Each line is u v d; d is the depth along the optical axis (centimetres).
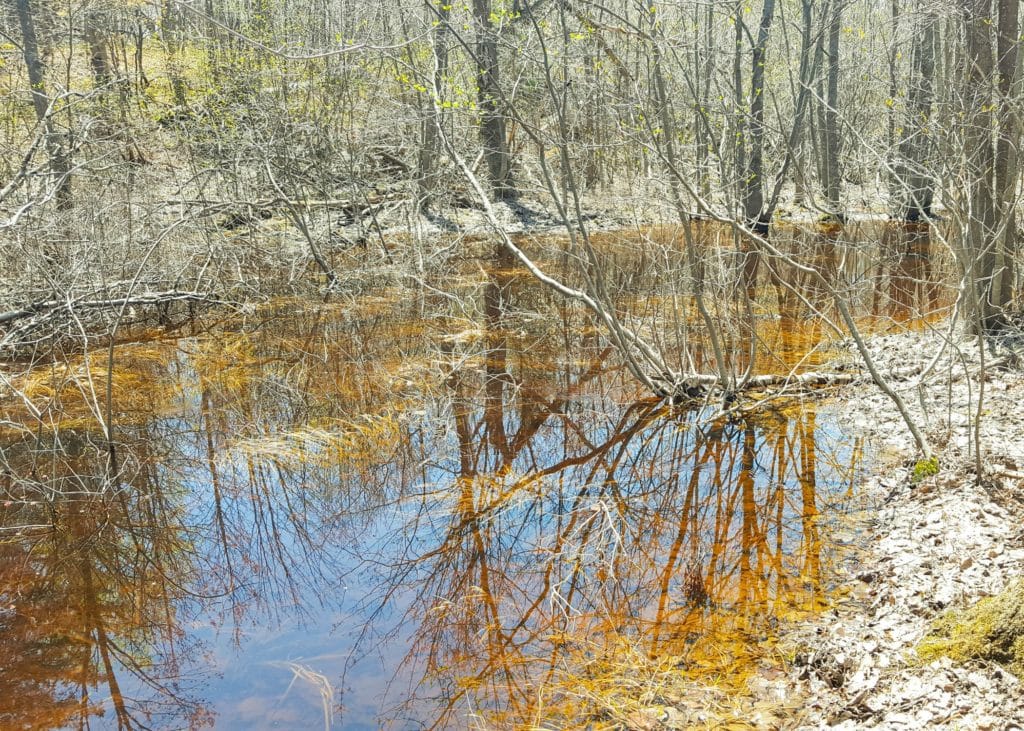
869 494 643
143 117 1806
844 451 733
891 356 960
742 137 1664
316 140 1775
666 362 982
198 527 662
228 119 1634
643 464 746
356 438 816
